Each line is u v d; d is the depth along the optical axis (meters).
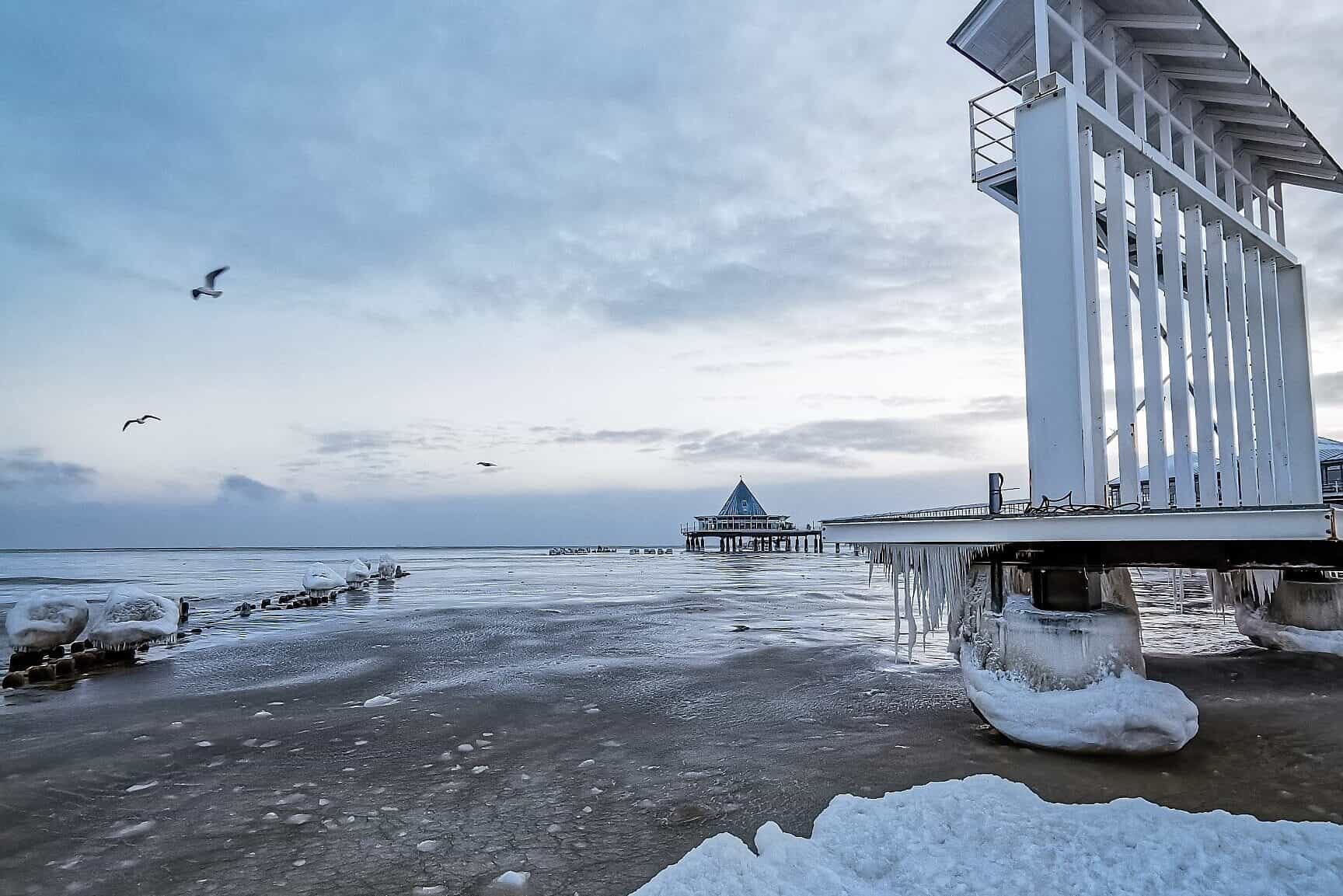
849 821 4.20
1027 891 3.26
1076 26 9.16
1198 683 8.67
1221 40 9.98
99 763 6.52
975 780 4.61
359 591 27.27
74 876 4.31
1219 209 11.48
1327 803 5.00
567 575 38.91
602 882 4.12
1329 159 13.15
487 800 5.50
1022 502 7.77
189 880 4.24
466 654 12.56
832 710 8.09
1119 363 8.68
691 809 5.22
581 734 7.31
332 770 6.27
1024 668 6.31
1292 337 13.47
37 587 32.66
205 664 11.95
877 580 33.03
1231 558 6.08
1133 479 8.34
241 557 104.12
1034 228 7.77
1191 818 3.90
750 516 82.81
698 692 9.27
